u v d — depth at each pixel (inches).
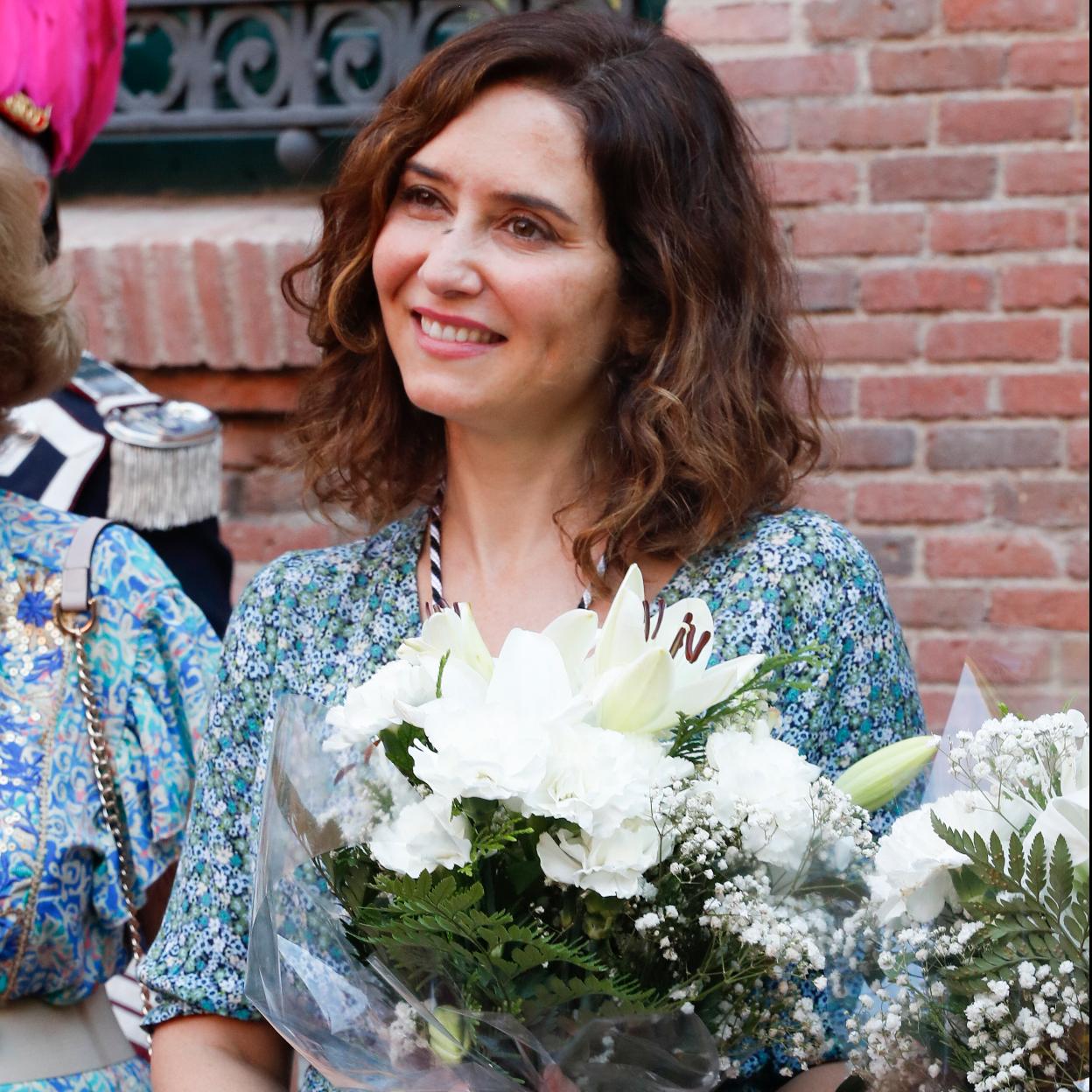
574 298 93.7
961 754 76.8
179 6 209.9
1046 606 186.4
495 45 94.3
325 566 103.6
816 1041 77.2
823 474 111.2
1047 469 186.1
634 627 75.3
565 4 199.3
